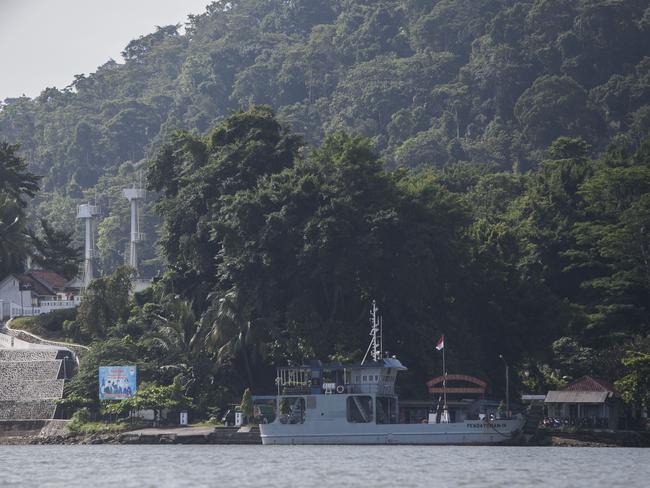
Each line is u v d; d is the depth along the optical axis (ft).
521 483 520.83
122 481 531.91
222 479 536.83
